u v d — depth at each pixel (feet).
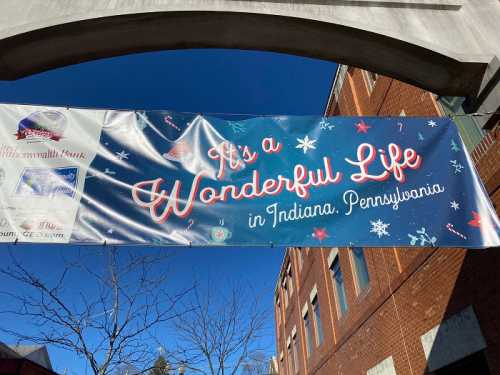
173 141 11.93
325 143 12.41
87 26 11.88
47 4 12.20
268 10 12.46
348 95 40.55
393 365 26.58
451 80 13.42
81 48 12.51
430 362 21.97
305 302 56.39
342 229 11.02
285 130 12.55
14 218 10.13
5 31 11.32
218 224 10.74
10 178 10.68
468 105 13.91
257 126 12.55
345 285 37.78
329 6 13.50
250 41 13.37
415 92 26.32
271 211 11.09
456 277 19.81
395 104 29.40
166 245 10.32
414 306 24.03
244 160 11.87
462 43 13.30
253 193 11.34
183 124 12.28
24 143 11.27
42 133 11.51
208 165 11.66
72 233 10.16
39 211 10.32
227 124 12.47
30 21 11.70
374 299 30.17
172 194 11.05
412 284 24.36
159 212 10.75
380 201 11.53
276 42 13.42
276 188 11.48
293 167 11.90
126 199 10.82
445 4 14.25
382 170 12.05
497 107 12.59
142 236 10.35
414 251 24.32
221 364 24.40
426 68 13.35
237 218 10.89
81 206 10.56
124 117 12.17
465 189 11.89
